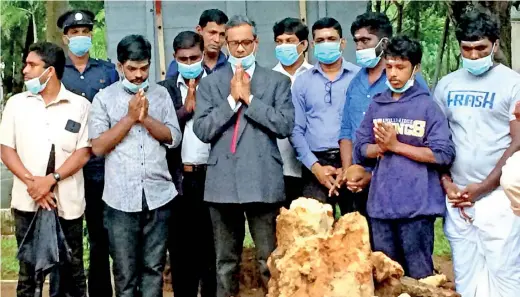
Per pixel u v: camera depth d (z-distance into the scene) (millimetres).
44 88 4980
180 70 5242
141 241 4934
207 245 5449
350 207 5195
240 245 4910
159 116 4969
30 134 4961
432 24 11469
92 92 5656
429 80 11641
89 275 5508
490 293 4387
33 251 4785
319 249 3041
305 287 3027
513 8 10703
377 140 4352
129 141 4832
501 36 6875
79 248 5156
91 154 5105
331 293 2992
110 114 4883
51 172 4922
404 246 4336
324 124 5219
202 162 5277
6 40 13828
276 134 4715
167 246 5254
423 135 4348
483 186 4324
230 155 4738
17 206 4941
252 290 6359
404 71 4348
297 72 5664
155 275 4934
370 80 5008
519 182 2969
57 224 4812
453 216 4430
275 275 3172
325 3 7781
